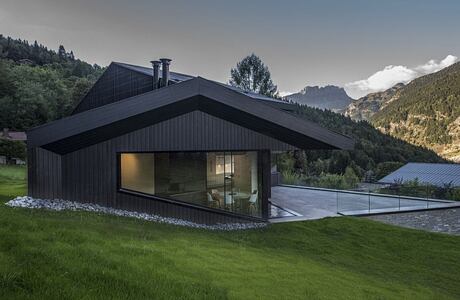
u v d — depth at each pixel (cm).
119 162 1070
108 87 1856
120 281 411
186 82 1072
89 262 451
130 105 1034
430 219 1330
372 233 1084
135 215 1023
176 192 1132
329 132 1170
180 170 1139
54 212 859
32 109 5784
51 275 388
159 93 1053
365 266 802
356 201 1558
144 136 1075
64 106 6316
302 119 1151
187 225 1020
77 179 1040
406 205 1458
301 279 578
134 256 521
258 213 1201
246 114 1141
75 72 9275
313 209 1385
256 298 454
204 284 461
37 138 997
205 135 1123
